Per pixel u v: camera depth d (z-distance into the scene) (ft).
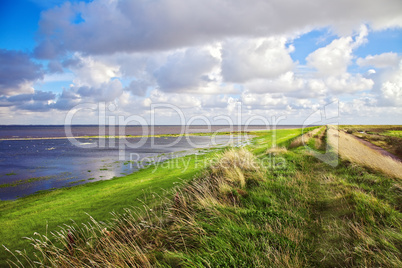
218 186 27.14
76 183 64.59
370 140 46.91
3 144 181.06
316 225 17.70
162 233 18.47
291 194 23.90
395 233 14.42
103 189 52.19
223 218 18.29
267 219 18.43
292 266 12.59
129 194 41.50
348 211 18.61
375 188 23.11
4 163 96.84
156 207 26.18
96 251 17.94
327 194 23.12
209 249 14.25
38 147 158.30
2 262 22.81
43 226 31.55
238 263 13.08
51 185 63.36
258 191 25.48
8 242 27.48
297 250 14.30
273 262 12.99
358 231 14.93
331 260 13.39
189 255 14.38
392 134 50.39
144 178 60.34
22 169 84.43
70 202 42.88
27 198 51.96
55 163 95.81
